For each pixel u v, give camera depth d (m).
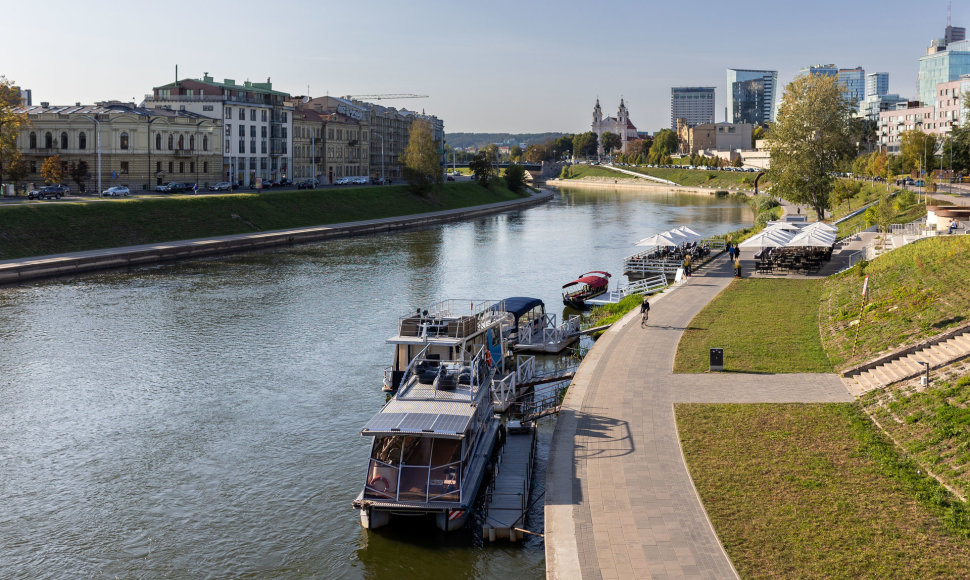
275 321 61.78
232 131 160.88
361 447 37.00
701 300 62.06
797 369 41.25
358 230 126.38
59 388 45.47
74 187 132.25
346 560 27.23
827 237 76.50
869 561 22.02
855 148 103.75
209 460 35.66
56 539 28.97
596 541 23.83
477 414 32.78
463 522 28.66
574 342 55.34
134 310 65.38
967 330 38.53
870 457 29.09
